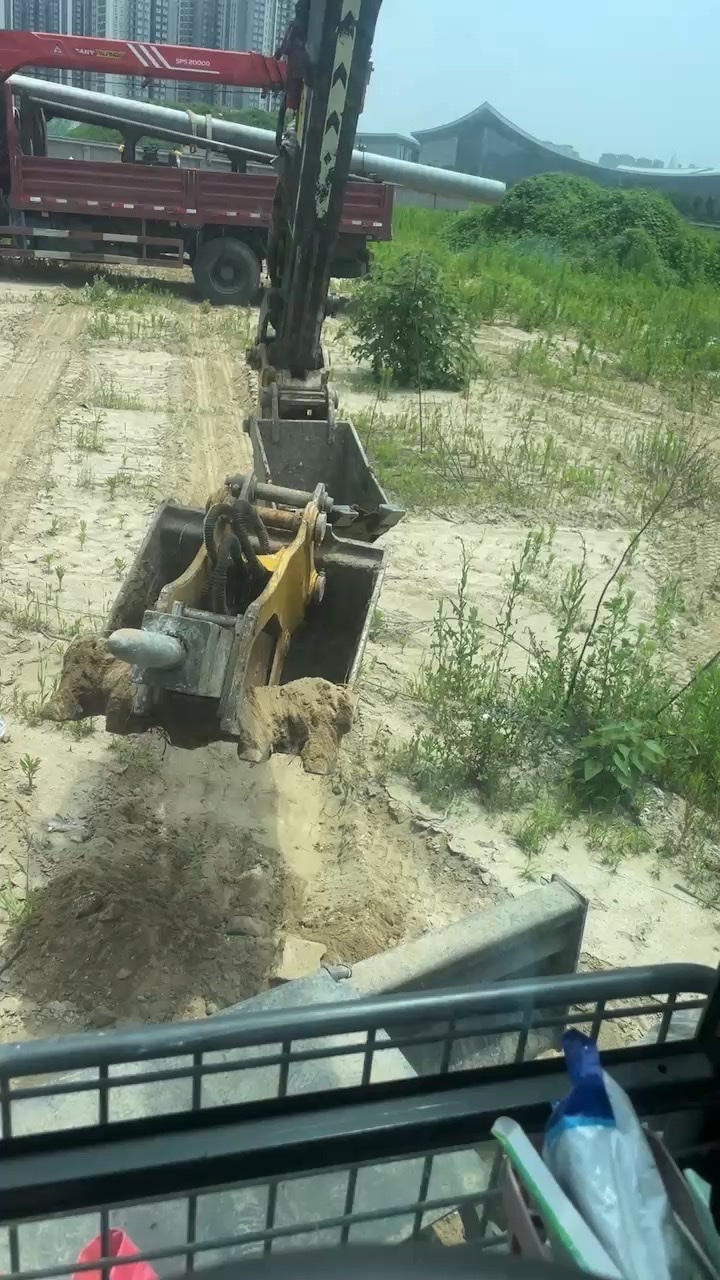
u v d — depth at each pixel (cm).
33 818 486
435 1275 130
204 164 1942
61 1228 224
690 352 1686
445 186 3005
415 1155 164
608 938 462
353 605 535
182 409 1155
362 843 499
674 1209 155
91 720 562
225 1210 228
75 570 745
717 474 1118
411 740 582
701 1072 172
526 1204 153
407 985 323
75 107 1791
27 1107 254
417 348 1347
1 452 969
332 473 755
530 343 1717
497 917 350
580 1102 153
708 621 779
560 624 741
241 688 376
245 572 448
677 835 538
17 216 1756
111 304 1642
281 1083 164
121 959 408
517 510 955
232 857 474
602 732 555
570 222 2925
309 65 636
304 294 722
